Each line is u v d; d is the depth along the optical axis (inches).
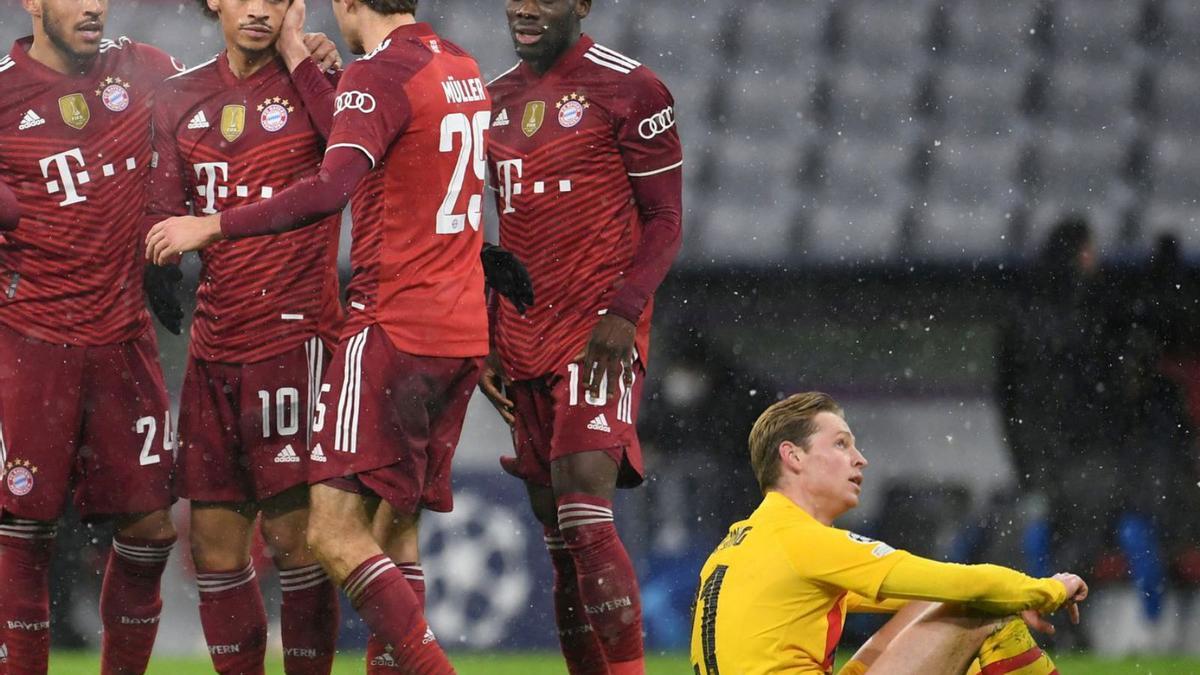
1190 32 2260.1
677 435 1603.1
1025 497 1537.9
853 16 2268.7
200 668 1227.9
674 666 1214.3
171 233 707.4
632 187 838.5
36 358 816.3
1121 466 1523.1
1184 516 1510.8
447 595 1427.2
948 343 1763.0
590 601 818.2
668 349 1672.0
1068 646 1478.8
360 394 749.3
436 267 759.7
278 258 809.5
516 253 845.8
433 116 746.8
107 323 821.2
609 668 828.0
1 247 815.1
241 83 815.1
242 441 821.2
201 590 837.2
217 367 818.8
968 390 1748.3
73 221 812.0
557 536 882.1
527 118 839.7
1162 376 1547.7
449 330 761.6
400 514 792.9
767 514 700.0
